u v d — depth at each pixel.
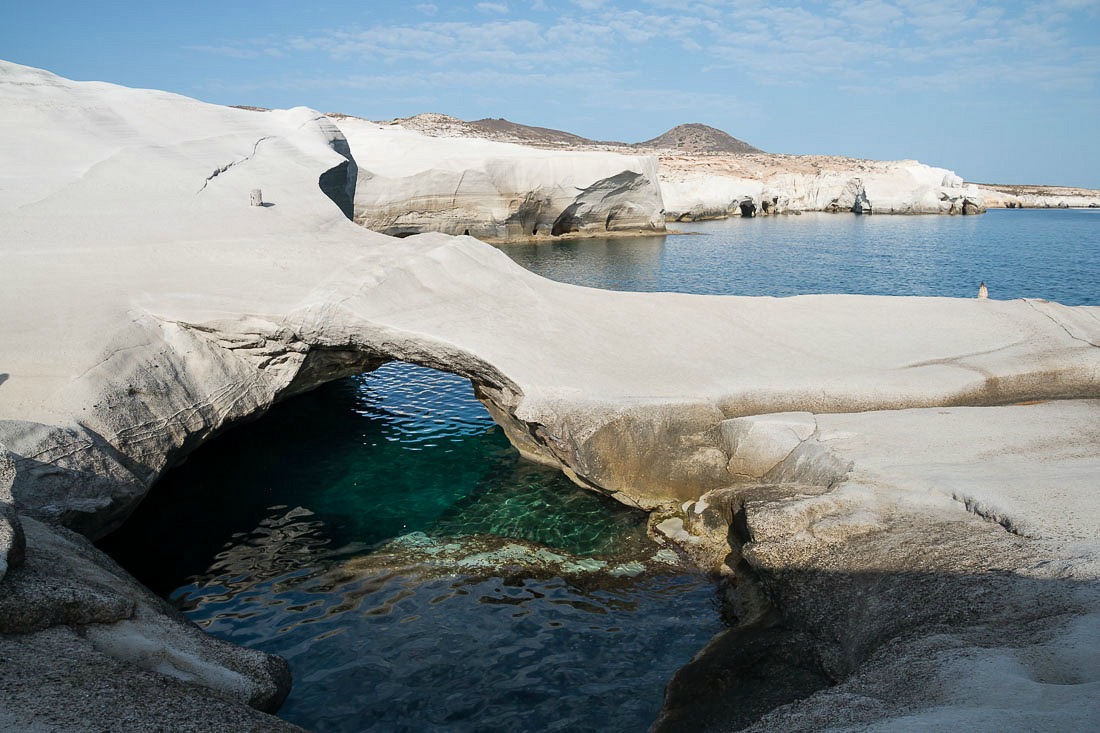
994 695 5.34
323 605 10.25
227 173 22.05
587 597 10.33
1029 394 13.31
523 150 56.94
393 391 19.80
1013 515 8.28
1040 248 56.38
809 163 116.00
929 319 16.11
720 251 51.00
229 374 14.01
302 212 20.06
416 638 9.46
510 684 8.58
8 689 5.90
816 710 5.99
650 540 11.77
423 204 48.28
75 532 9.85
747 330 15.56
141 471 11.72
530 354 13.62
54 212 17.34
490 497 13.48
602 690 8.45
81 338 12.58
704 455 12.41
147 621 8.11
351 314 13.84
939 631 6.84
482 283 15.83
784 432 11.82
